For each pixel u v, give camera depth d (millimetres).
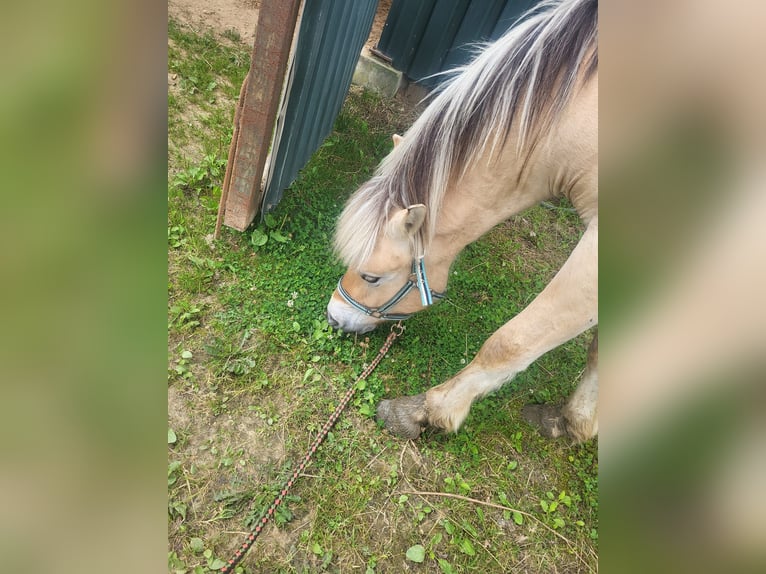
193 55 3908
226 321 2518
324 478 2154
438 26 4184
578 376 2949
